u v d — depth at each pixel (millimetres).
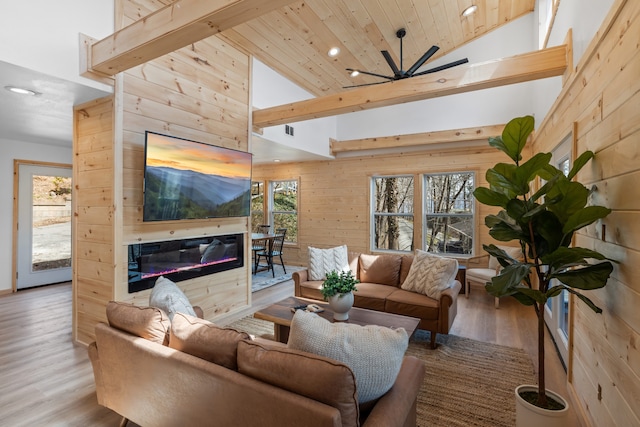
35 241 5285
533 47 4977
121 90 2867
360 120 6672
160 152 3051
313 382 1180
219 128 3852
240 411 1317
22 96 2863
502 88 5406
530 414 1718
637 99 1392
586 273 1632
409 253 6352
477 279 4762
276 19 3934
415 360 1756
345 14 4051
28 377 2520
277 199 7961
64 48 2488
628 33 1477
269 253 6555
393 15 4223
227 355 1445
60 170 5570
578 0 2373
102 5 2717
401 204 6453
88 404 2191
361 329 1437
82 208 3117
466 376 2602
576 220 1634
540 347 1796
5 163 4930
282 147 5512
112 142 2846
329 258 4270
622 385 1531
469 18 4836
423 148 6113
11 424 1989
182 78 3422
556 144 3088
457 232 5906
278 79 5004
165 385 1578
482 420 2049
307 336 1377
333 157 6871
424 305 3193
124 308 1881
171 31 2078
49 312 4047
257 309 4340
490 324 3818
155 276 3203
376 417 1277
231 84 4039
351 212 6859
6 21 2203
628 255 1482
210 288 3826
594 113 1953
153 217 3002
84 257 3100
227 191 3850
